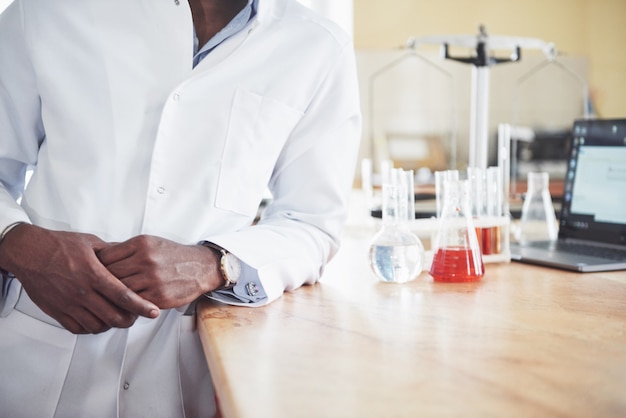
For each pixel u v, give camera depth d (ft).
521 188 11.55
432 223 4.78
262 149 4.07
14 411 3.82
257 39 4.07
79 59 3.87
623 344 2.72
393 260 4.16
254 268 3.58
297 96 4.16
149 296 3.31
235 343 2.83
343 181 4.35
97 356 3.76
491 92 12.28
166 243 3.44
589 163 5.71
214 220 3.96
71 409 3.79
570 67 12.39
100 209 3.82
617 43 12.42
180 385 3.84
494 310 3.38
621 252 5.12
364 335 2.93
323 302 3.67
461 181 4.20
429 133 12.00
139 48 3.90
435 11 11.86
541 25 12.25
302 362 2.54
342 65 4.30
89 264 3.26
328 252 4.26
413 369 2.43
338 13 10.03
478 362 2.50
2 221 3.54
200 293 3.50
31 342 3.77
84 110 3.84
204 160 3.90
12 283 3.79
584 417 1.96
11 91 3.96
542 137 12.36
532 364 2.47
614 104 12.54
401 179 4.91
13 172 4.23
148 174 3.85
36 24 3.91
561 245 5.60
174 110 3.83
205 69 3.92
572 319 3.17
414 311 3.39
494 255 4.95
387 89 11.85
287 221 4.22
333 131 4.30
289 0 4.46
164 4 3.93
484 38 7.32
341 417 1.99
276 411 2.04
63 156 3.87
